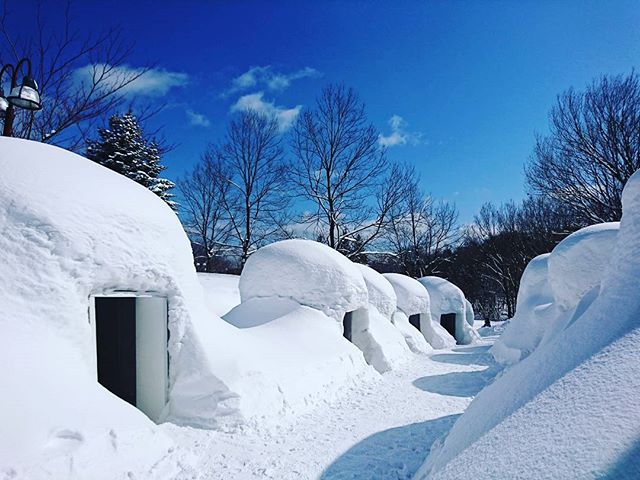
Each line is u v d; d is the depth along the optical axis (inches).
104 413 169.6
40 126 422.6
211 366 240.7
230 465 190.7
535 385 127.0
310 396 291.6
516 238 1323.8
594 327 133.4
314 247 438.6
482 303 1630.2
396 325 652.1
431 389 365.1
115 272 209.3
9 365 156.1
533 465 86.5
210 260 1172.5
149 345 246.7
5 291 172.7
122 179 248.1
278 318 389.4
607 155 788.6
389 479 183.8
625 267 148.8
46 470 135.2
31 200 190.1
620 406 87.5
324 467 193.9
